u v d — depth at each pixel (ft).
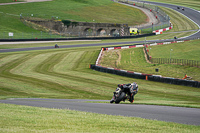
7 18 490.90
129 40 415.64
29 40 367.45
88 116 44.60
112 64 237.25
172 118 45.70
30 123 37.17
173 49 308.81
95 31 490.08
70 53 283.18
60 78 165.68
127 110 54.90
